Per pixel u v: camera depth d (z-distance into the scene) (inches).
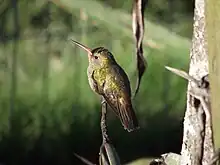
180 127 337.4
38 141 332.2
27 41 359.6
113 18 171.3
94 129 336.8
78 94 341.7
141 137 337.1
